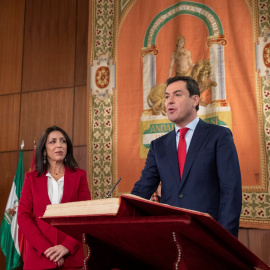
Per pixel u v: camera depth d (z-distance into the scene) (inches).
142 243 46.9
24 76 212.4
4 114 211.8
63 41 207.5
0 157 207.0
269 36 152.3
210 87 158.6
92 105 181.3
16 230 176.1
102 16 187.0
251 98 151.0
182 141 78.3
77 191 109.4
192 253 43.8
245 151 148.4
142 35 177.2
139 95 173.5
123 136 173.3
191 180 72.2
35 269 97.3
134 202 42.5
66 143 114.5
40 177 109.7
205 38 163.3
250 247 148.5
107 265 52.2
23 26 218.4
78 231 49.9
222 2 162.4
